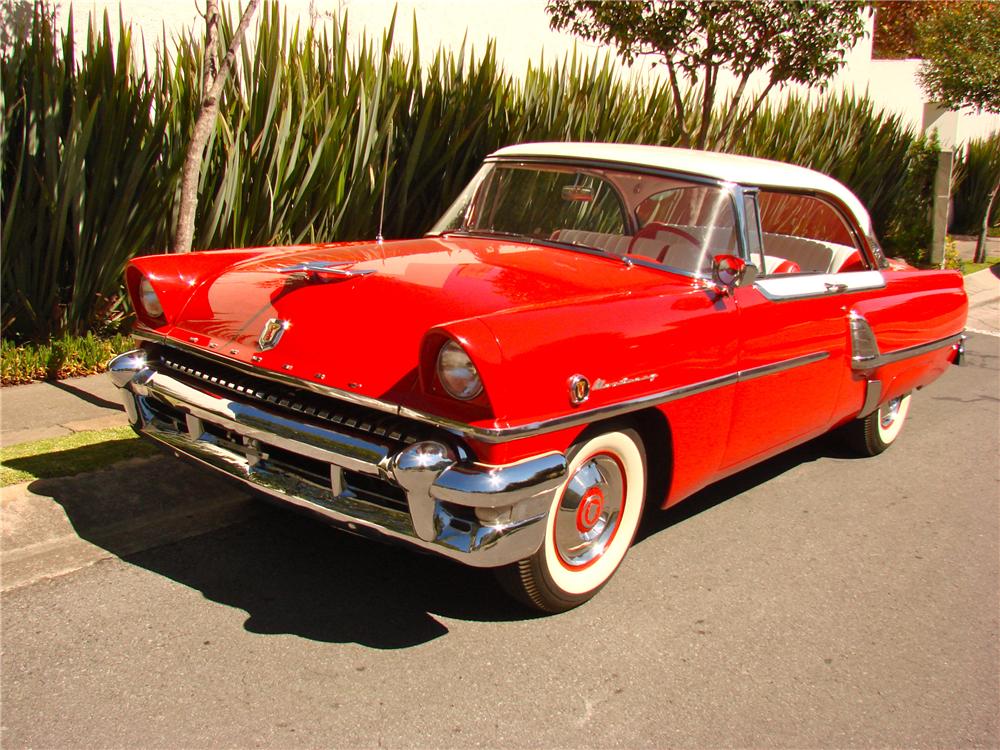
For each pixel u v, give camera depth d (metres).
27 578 3.32
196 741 2.55
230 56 4.97
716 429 3.77
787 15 7.48
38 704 2.65
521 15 10.02
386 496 3.00
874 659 3.31
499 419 2.77
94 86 5.58
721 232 3.89
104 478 4.02
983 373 8.15
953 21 14.48
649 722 2.83
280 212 6.34
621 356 3.17
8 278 5.52
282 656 2.99
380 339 3.04
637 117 9.14
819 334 4.29
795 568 3.99
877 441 5.52
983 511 4.84
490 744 2.66
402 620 3.27
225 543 3.71
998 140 18.92
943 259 13.38
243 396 3.26
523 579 3.21
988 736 2.91
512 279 3.43
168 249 6.12
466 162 7.25
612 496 3.46
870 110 13.70
